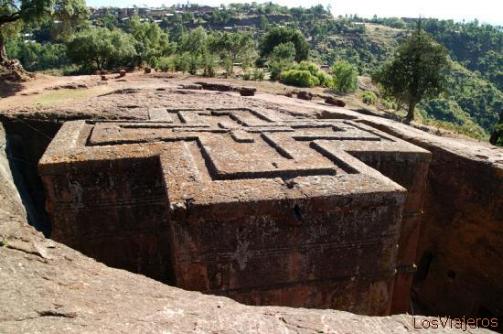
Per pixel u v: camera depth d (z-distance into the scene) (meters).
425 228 10.30
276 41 49.44
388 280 6.37
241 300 5.75
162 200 7.16
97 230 7.01
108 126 8.90
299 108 13.88
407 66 26.16
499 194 8.48
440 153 9.85
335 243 5.86
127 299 3.46
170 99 13.76
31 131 10.80
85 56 35.41
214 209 5.22
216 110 11.45
